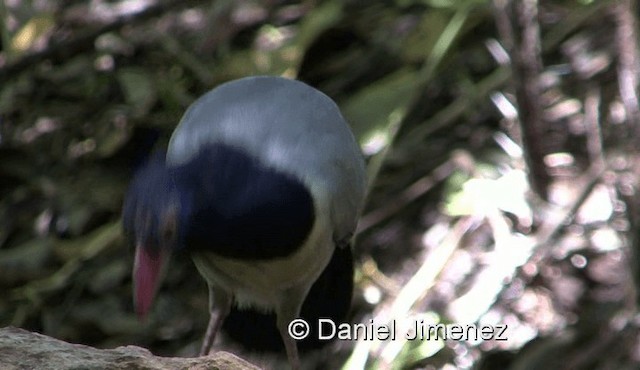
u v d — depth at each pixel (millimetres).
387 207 11977
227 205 7883
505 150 12203
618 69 12133
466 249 11398
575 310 10969
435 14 13117
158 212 7625
